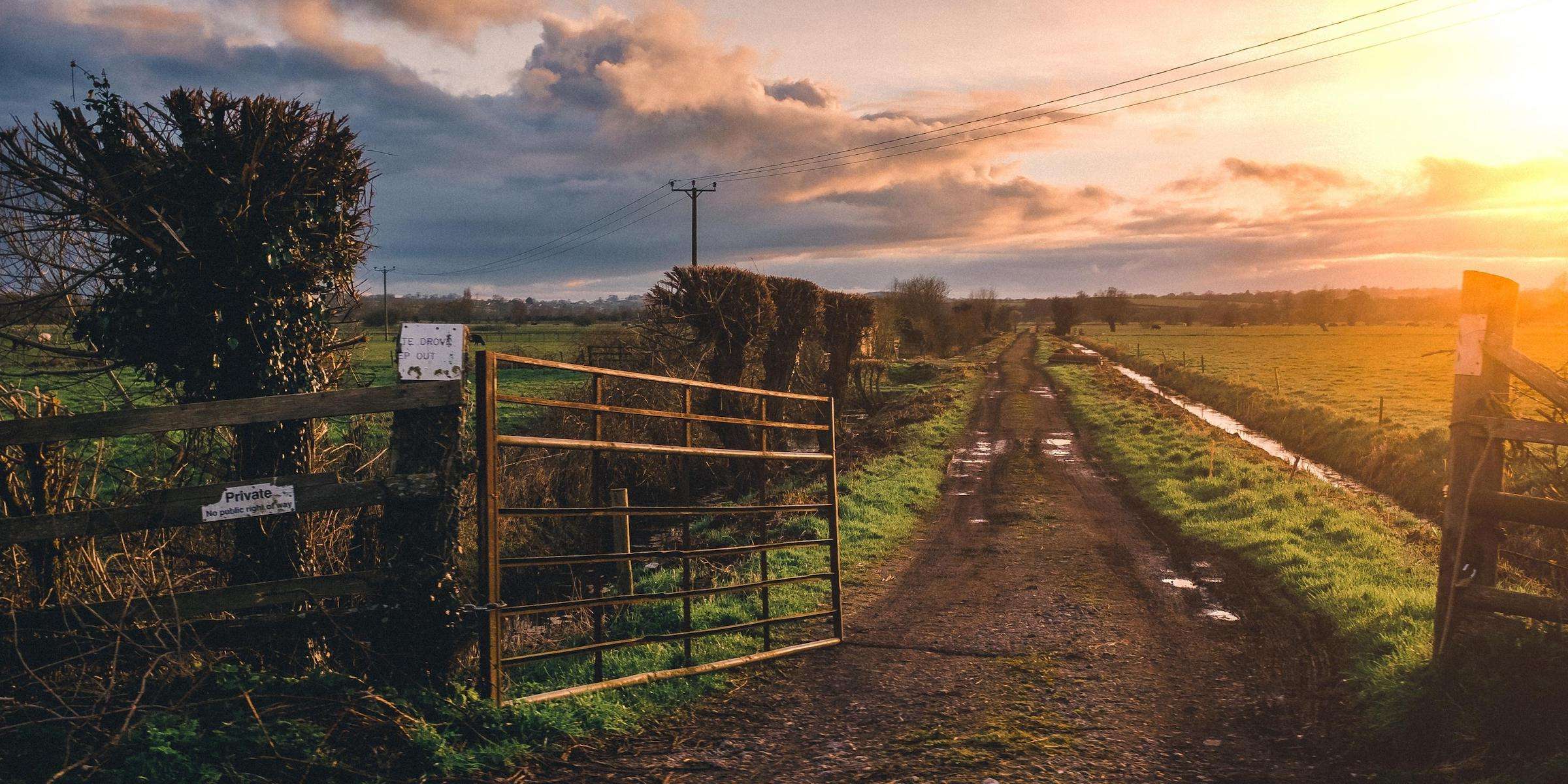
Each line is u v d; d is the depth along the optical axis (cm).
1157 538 1130
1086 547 1067
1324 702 512
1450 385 3944
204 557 561
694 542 1189
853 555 1004
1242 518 1187
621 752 432
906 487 1512
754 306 1811
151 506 402
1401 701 455
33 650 398
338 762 373
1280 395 3142
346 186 586
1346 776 403
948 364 5262
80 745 361
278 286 550
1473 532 465
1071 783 400
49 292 518
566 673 565
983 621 727
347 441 705
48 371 530
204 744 365
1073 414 2867
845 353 2702
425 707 429
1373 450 1869
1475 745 401
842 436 2373
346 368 672
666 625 700
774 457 636
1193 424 2439
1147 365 5566
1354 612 684
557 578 1131
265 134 523
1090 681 561
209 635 419
